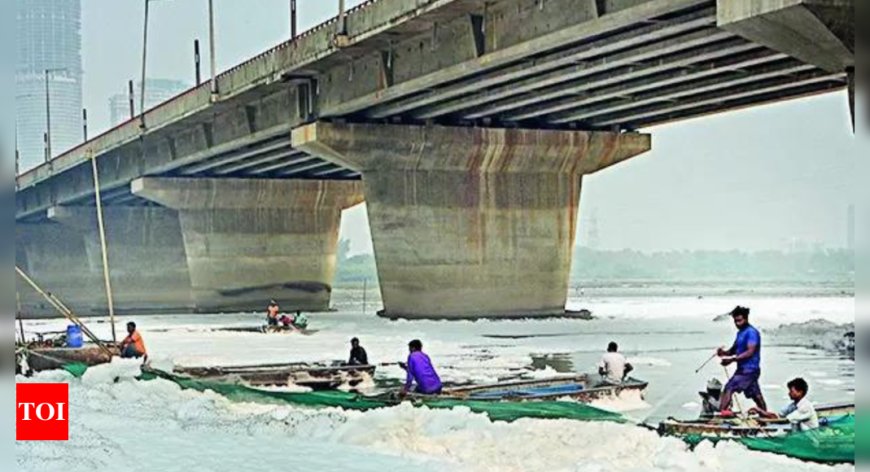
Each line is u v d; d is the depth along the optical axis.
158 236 156.50
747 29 45.53
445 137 87.00
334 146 84.62
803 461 25.45
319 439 29.67
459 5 61.91
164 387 39.88
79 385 42.53
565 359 58.91
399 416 31.22
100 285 156.50
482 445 28.44
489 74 69.69
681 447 27.47
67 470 24.75
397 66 72.56
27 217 173.00
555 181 92.50
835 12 42.84
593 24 55.38
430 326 82.94
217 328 90.25
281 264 126.31
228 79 91.50
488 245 90.38
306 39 78.38
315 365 50.38
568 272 93.50
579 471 25.12
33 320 116.06
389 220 88.38
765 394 44.19
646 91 76.25
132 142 118.88
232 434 30.56
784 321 97.56
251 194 124.56
